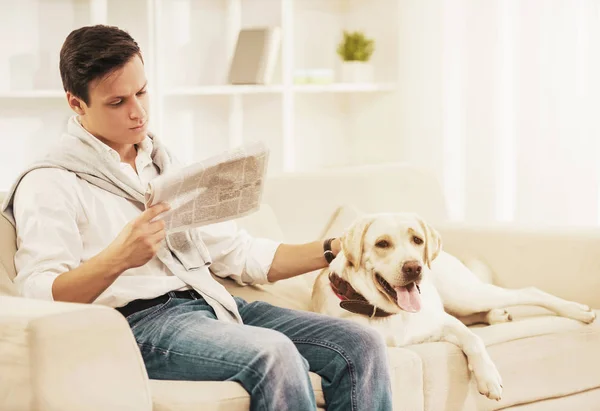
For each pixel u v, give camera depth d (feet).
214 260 7.33
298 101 14.42
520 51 12.07
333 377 6.16
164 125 13.58
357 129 14.39
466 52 12.84
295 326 6.50
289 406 5.58
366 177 9.61
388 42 13.64
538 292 8.27
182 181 5.89
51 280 5.89
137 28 13.17
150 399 5.35
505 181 12.55
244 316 6.87
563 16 11.49
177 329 6.07
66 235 6.21
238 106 13.96
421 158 13.21
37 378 4.98
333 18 14.49
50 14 12.68
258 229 8.41
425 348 7.10
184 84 13.67
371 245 7.46
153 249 5.89
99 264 5.82
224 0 13.83
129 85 6.44
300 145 14.52
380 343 6.27
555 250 8.63
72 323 5.03
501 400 7.38
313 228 9.02
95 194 6.48
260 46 13.14
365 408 6.11
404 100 13.44
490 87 12.55
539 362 7.62
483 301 8.28
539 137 11.86
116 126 6.49
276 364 5.61
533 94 11.93
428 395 6.95
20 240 6.44
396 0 13.41
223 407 5.54
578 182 11.41
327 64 14.52
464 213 13.12
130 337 5.27
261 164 6.39
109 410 5.16
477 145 12.83
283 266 7.37
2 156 12.67
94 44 6.38
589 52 11.24
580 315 7.97
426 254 7.54
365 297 7.49
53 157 6.53
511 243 8.87
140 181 6.84
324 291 7.88
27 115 12.76
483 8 12.57
